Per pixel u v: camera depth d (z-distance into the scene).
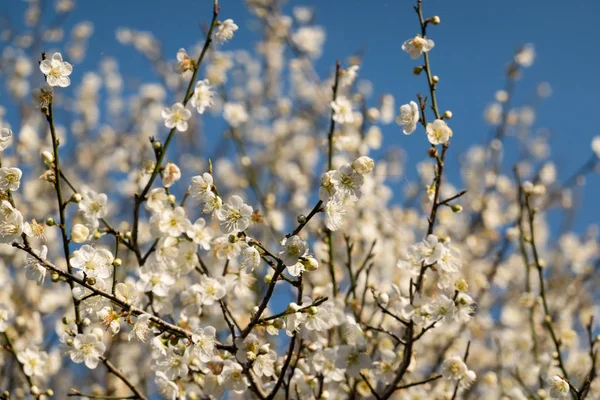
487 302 8.88
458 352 7.66
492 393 7.54
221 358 4.27
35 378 6.43
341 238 7.90
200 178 3.97
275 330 4.03
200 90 4.93
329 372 4.55
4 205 3.75
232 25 4.99
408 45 4.73
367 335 5.31
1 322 4.84
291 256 3.63
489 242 9.59
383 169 9.31
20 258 7.65
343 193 3.58
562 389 4.47
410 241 8.90
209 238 4.40
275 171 10.52
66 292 7.90
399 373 4.38
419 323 4.38
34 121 9.73
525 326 8.33
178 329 3.90
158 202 4.62
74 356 4.10
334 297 5.36
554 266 9.98
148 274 4.36
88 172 10.96
